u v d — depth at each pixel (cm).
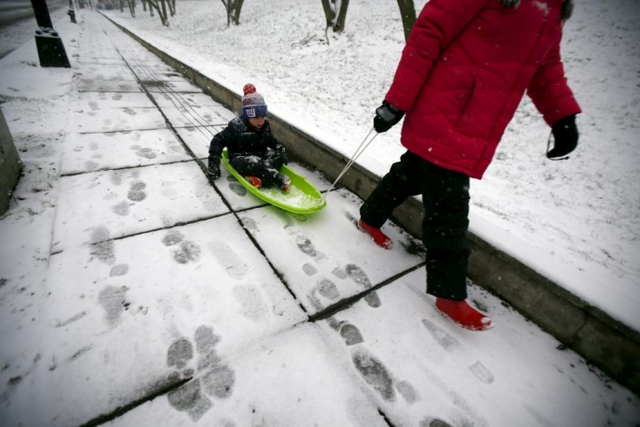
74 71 549
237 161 251
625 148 430
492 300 186
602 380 148
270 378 128
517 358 154
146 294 155
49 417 107
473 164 139
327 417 118
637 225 302
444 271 153
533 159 416
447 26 124
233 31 1306
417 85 137
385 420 120
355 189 275
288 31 1090
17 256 165
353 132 427
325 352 141
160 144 316
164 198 232
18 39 895
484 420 126
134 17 3253
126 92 472
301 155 333
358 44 836
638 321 137
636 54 628
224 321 148
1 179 194
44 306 142
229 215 224
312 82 666
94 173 248
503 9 114
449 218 150
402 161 186
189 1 3014
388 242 214
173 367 127
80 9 3812
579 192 351
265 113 254
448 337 159
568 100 137
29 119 323
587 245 260
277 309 158
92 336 133
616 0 829
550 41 122
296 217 234
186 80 611
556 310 162
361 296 175
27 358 123
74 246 177
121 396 115
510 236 187
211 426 110
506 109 131
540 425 128
